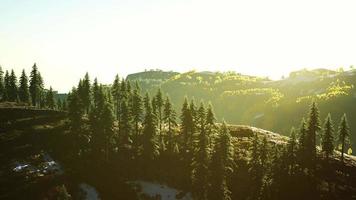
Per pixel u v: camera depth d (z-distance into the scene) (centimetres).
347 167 8919
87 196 7606
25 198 7188
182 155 8744
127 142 9338
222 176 7381
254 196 7650
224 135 7519
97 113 9081
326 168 8750
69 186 7738
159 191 7869
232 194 7806
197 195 7656
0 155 8375
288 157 8194
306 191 7756
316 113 8738
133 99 9306
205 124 8906
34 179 7731
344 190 7838
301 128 8794
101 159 8644
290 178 8069
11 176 7744
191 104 9288
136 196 7656
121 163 8581
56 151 8844
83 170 8294
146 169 8444
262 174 7762
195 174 7706
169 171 8400
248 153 8981
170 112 9406
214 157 7462
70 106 8862
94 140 8769
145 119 8775
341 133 9138
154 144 8662
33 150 8738
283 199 7619
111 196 7656
